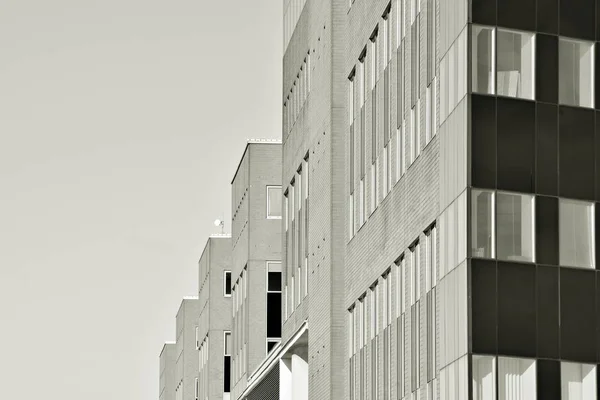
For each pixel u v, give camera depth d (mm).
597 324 43750
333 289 62562
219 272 115688
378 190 56000
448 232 45406
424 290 48625
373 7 57438
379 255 55469
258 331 90250
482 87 44281
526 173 44156
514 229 43875
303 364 75625
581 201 44375
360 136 60062
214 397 114438
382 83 55969
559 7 45031
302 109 73062
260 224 91188
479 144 44000
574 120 44719
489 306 43281
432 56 48562
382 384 54750
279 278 90688
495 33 44531
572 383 43375
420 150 49562
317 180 67062
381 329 55094
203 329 121312
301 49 73562
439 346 46000
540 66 44688
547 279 43719
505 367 43094
